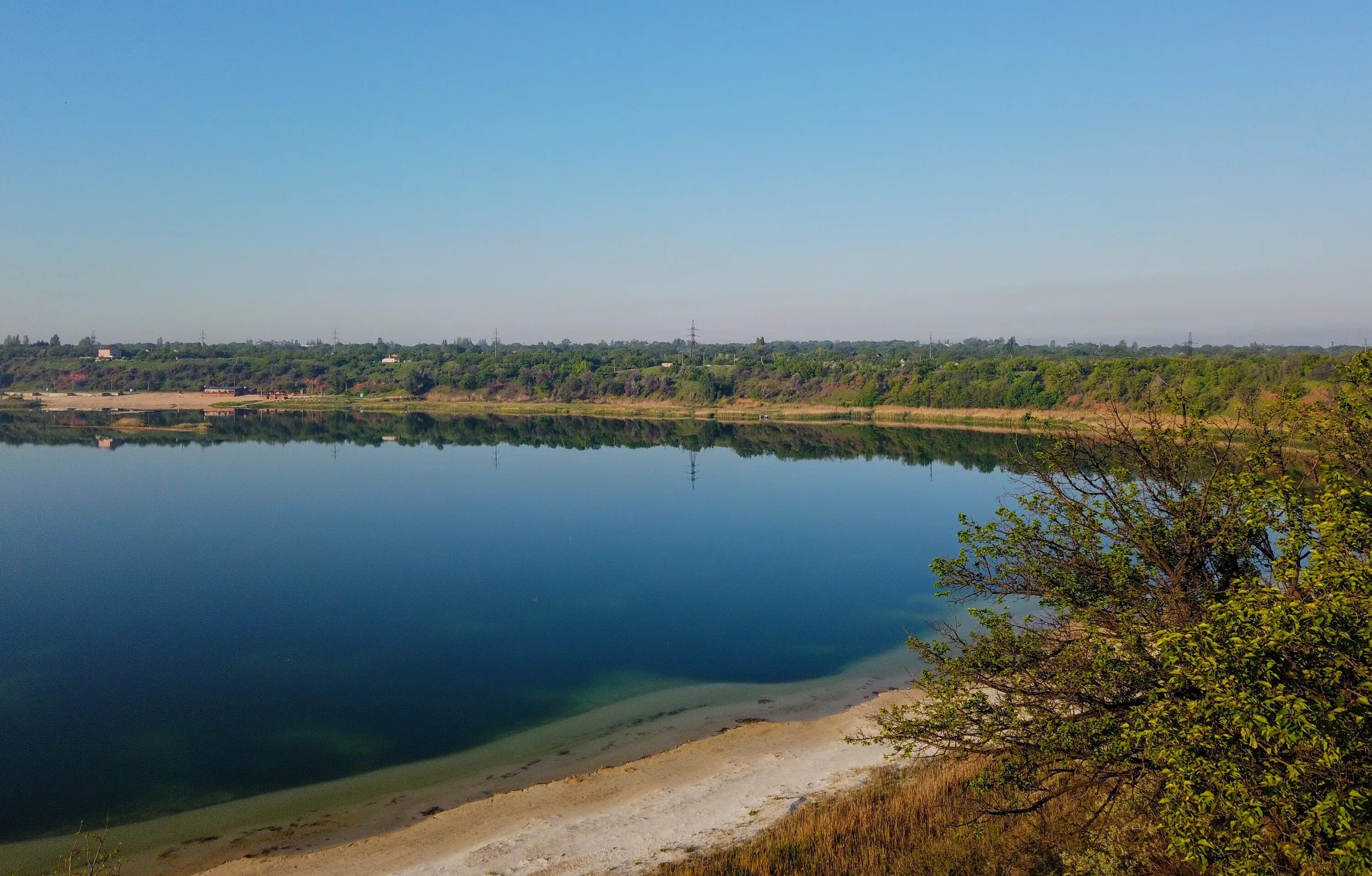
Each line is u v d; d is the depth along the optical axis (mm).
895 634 28453
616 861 14164
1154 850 9484
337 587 34750
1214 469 9289
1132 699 8336
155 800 17438
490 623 29953
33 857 15289
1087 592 9547
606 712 21953
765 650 26938
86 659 26266
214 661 26109
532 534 45438
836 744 19438
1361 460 8711
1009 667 9328
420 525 47938
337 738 20359
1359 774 6156
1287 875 6504
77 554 40844
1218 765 6371
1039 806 10406
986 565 10188
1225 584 8930
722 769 18203
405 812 16734
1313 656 6238
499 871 14094
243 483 63219
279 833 15977
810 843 13320
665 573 37125
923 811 13961
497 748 19797
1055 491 10195
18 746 20047
